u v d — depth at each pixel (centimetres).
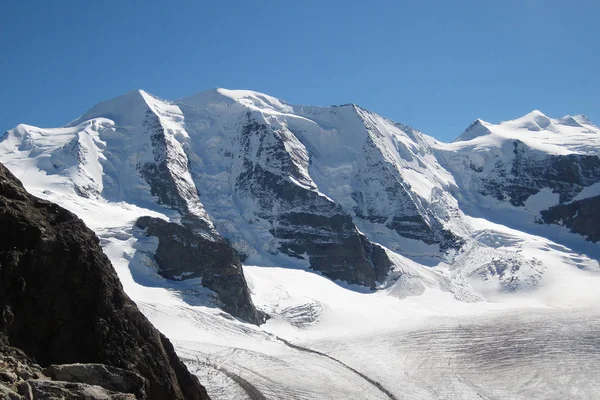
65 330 3925
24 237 4012
